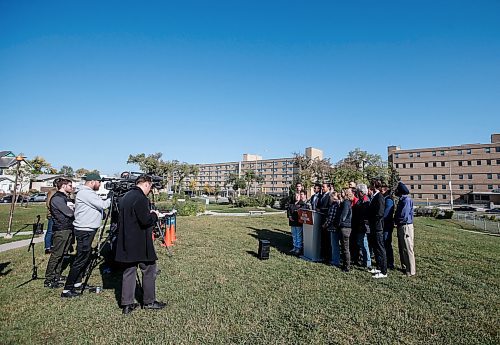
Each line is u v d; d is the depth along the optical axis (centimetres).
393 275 628
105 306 452
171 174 6222
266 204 4191
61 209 547
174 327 385
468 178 7619
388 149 9162
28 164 3716
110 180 688
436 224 2456
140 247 428
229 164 12338
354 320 410
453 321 411
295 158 5150
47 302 468
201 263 706
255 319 409
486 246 1033
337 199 723
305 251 784
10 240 1127
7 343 343
